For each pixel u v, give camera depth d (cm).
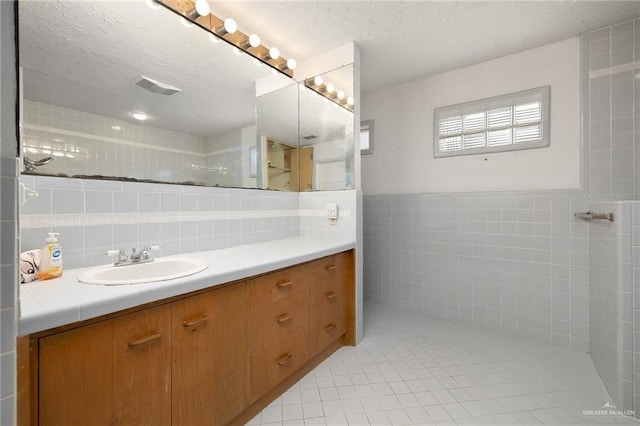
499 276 230
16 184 53
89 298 76
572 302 202
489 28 191
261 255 149
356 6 167
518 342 210
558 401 144
